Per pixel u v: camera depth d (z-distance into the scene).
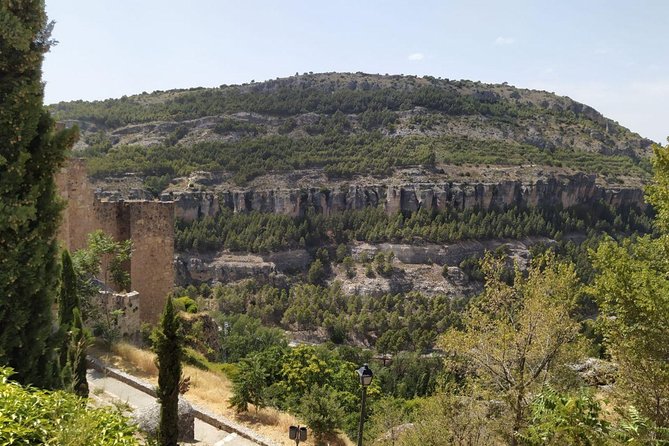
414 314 80.88
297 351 26.30
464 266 95.31
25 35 8.83
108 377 16.27
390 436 16.14
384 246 100.88
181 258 90.12
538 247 93.88
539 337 15.48
